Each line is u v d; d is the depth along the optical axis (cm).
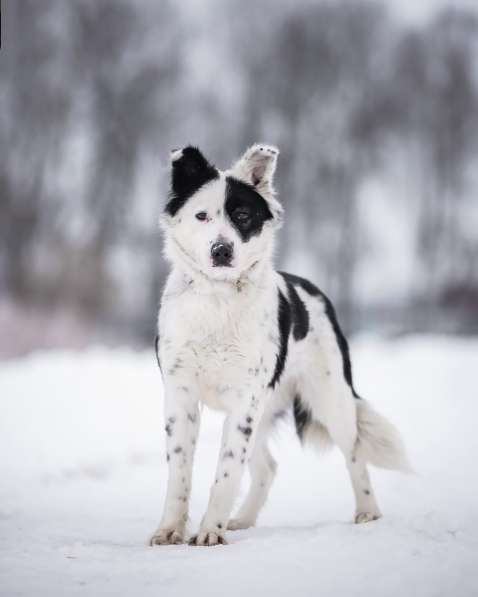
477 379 1442
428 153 3284
